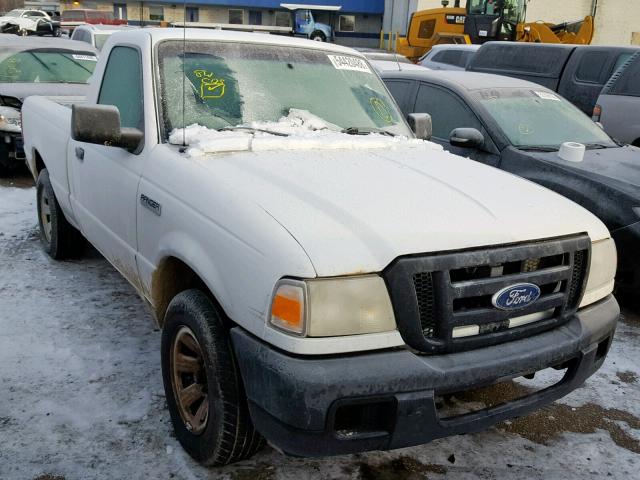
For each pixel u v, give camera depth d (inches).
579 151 199.0
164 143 122.7
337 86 148.4
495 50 420.8
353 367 83.9
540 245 97.4
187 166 110.7
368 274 86.0
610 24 1409.9
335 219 91.3
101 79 152.7
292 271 83.9
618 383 145.3
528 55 402.3
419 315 87.6
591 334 104.5
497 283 92.8
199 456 105.5
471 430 93.7
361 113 146.5
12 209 262.5
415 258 87.4
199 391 105.7
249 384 88.5
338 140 125.7
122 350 145.6
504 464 113.8
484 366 90.4
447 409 120.3
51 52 356.5
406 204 97.8
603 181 184.9
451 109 231.1
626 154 212.4
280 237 87.4
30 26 1193.4
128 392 128.6
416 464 112.3
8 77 331.3
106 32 518.9
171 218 109.7
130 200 125.6
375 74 163.5
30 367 136.3
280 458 111.4
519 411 99.0
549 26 715.4
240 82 135.6
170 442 113.9
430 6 1434.5
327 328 83.6
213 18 1578.5
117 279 189.3
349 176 107.7
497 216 99.0
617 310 112.9
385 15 1595.7
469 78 242.7
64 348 145.3
